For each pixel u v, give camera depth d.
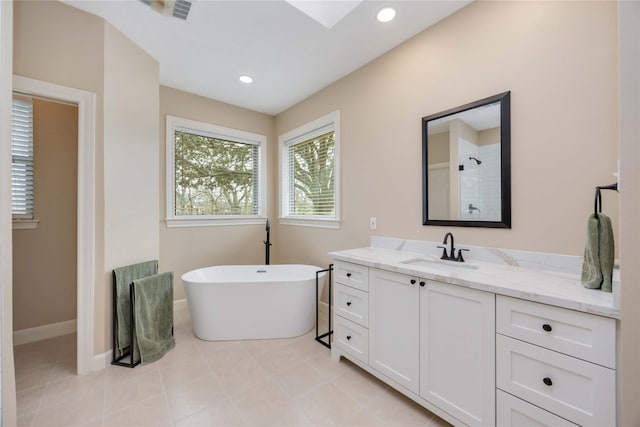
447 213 1.90
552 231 1.47
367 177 2.48
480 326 1.26
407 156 2.16
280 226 3.69
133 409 1.53
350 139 2.65
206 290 2.31
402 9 1.82
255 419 1.46
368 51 2.31
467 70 1.79
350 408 1.55
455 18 1.85
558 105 1.44
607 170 1.30
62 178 2.50
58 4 1.78
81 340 1.86
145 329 2.05
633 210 0.84
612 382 0.93
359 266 1.86
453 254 1.81
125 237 2.11
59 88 1.78
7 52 1.18
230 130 3.40
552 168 1.46
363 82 2.52
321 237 3.03
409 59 2.14
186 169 3.15
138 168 2.22
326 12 1.98
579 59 1.38
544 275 1.38
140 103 2.25
